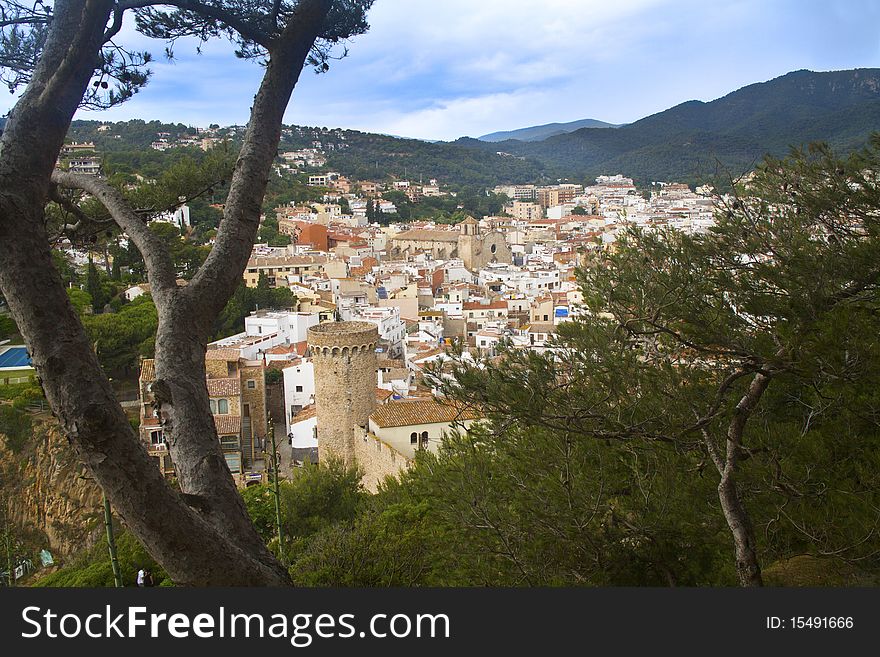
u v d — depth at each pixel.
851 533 16.30
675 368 19.94
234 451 64.38
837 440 18.34
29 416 69.62
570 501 19.55
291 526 42.56
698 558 21.06
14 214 9.39
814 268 15.59
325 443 57.12
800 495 17.61
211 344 86.25
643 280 18.11
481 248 181.75
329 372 55.88
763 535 20.88
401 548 28.44
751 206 18.64
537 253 186.62
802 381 18.88
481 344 98.19
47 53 10.73
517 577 19.25
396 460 48.31
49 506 66.44
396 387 73.56
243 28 13.20
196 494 10.82
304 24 13.44
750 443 19.16
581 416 18.00
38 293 9.41
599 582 19.34
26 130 9.85
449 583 20.58
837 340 14.75
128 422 9.77
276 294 115.50
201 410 11.29
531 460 21.53
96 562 39.53
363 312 107.75
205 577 9.91
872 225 17.12
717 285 17.66
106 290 102.88
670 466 20.20
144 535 9.56
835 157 18.44
